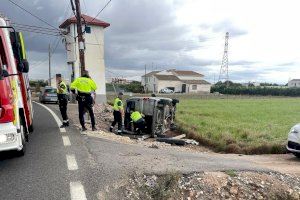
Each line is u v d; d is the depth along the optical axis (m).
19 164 6.60
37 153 7.49
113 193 5.44
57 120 13.62
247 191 6.53
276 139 13.85
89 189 5.36
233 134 15.20
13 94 6.42
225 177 6.74
